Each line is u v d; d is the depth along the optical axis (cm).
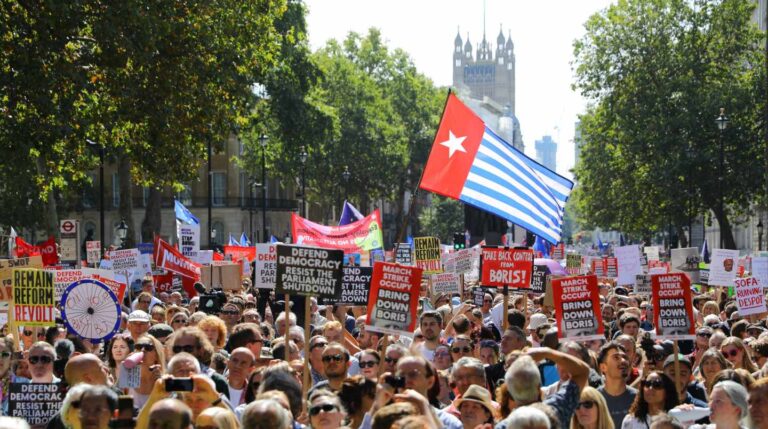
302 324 1886
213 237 9400
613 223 8631
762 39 7138
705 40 7106
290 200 10206
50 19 2659
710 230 11088
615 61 7181
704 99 6862
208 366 1102
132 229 4647
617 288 2619
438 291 2169
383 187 9375
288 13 5778
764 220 8294
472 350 1301
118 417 777
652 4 7144
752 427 838
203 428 759
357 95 8800
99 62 2920
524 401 846
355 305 1623
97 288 1330
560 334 1333
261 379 948
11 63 2664
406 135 9906
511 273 1599
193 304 2056
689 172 6850
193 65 3159
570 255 3173
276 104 5862
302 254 1163
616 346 1080
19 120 2738
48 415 1037
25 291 1331
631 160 7188
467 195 1675
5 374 1130
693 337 1371
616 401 1079
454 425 926
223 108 3406
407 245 3080
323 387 1004
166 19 2989
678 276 1368
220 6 3291
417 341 1409
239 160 8431
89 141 3509
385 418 708
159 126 3138
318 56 8844
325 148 8500
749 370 1312
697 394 1234
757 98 6838
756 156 6862
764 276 2434
